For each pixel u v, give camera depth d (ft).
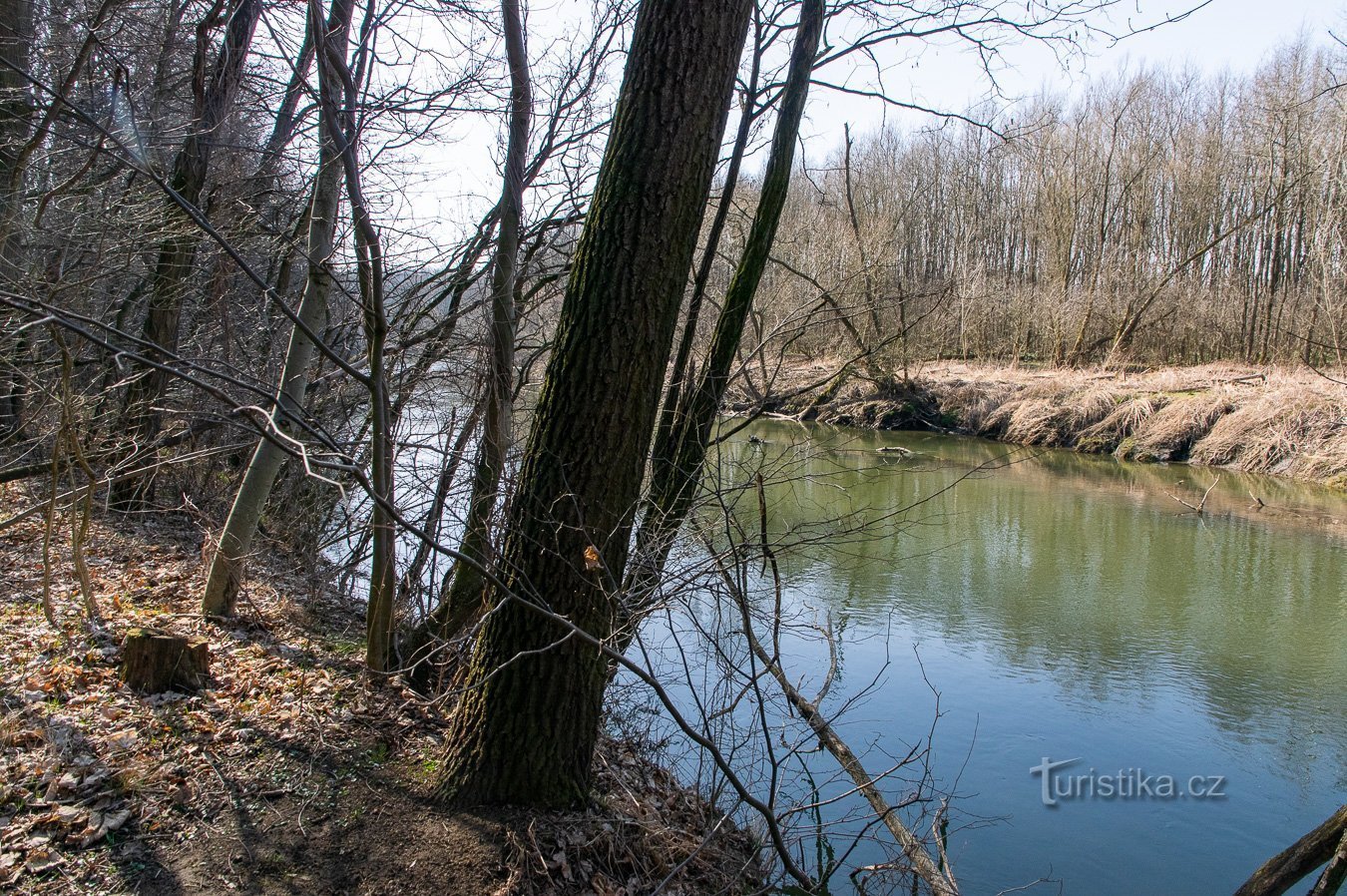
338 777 13.33
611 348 11.91
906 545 42.27
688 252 12.20
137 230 23.71
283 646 17.95
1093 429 75.92
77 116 10.76
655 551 17.62
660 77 11.66
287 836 11.89
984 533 46.09
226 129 25.25
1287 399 66.54
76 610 17.40
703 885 13.57
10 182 21.59
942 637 30.27
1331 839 11.83
